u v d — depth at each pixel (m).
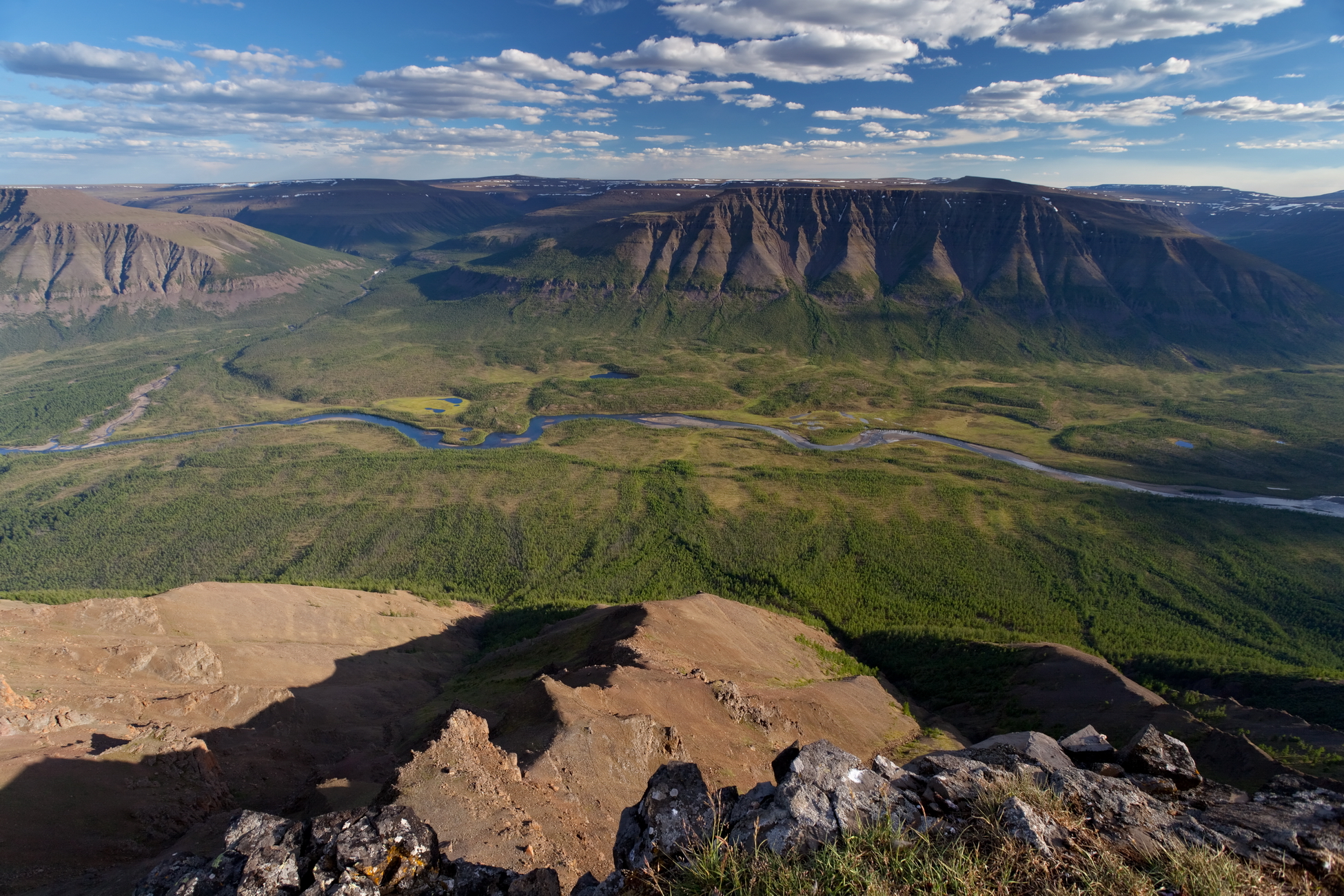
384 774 38.69
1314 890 7.55
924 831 8.33
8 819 31.59
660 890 8.21
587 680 49.28
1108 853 7.91
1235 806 9.21
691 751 42.09
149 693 50.41
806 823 8.52
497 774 30.69
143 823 35.00
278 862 9.48
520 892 9.52
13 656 51.56
